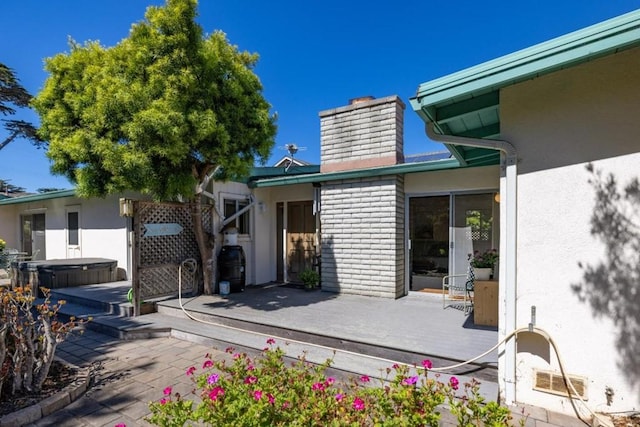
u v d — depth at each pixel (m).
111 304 5.94
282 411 1.84
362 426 1.77
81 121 5.35
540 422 2.56
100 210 9.28
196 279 6.80
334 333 4.20
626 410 2.43
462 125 3.74
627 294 2.41
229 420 1.77
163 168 5.21
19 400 2.88
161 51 4.98
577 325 2.59
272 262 8.74
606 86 2.46
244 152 6.04
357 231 6.80
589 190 2.53
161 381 3.44
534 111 2.72
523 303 2.78
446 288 6.37
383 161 6.70
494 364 3.24
